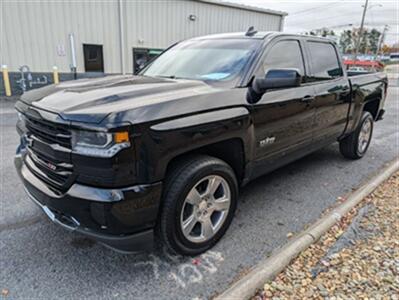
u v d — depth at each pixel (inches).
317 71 146.2
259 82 103.6
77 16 436.1
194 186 91.4
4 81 404.2
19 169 102.2
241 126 99.7
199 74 118.0
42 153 86.7
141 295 82.0
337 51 165.6
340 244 102.4
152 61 149.1
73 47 440.8
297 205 133.3
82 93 90.0
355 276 87.0
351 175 169.2
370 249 99.6
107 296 81.4
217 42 134.4
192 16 529.7
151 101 82.0
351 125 177.2
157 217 86.1
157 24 500.1
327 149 217.5
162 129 78.9
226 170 99.9
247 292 79.7
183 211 91.6
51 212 87.4
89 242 103.3
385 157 203.5
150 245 85.9
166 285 85.7
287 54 130.6
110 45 470.3
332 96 150.6
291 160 138.1
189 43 145.9
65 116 75.9
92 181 76.0
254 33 133.0
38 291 82.2
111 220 76.4
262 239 107.7
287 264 91.9
